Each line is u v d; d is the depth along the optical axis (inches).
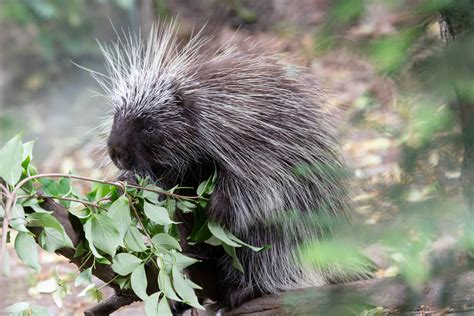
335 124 253.4
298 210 238.2
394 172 120.8
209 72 248.7
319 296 162.2
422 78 109.8
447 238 123.1
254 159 239.8
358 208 123.6
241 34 490.3
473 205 115.1
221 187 240.2
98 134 279.9
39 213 189.6
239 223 237.8
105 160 274.2
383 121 128.5
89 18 708.7
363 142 454.9
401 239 110.0
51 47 705.0
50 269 409.1
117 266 209.0
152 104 243.3
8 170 186.2
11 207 185.9
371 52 111.6
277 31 165.0
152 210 216.8
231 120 241.1
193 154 246.7
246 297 253.4
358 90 382.9
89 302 358.9
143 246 213.3
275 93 247.9
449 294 119.1
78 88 681.0
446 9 107.6
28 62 700.0
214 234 232.5
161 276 210.7
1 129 569.9
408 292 124.0
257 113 242.7
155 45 273.1
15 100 673.0
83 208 227.3
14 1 701.3
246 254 255.3
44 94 674.8
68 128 612.1
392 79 115.4
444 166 111.9
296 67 261.1
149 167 244.1
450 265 112.2
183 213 247.3
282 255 250.7
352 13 106.4
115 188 223.9
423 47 111.3
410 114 117.5
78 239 208.1
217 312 255.6
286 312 236.4
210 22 516.7
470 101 103.9
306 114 250.2
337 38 115.2
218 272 261.7
